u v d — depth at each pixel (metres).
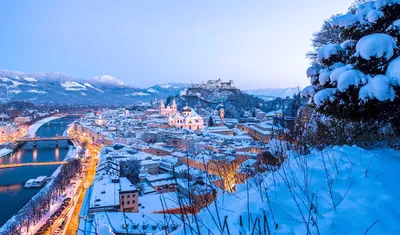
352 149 8.51
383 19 8.74
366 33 9.20
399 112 8.90
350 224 4.66
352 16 9.50
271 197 6.10
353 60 9.00
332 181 6.42
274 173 8.20
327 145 10.81
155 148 105.88
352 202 5.31
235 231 4.86
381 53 7.80
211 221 5.54
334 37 23.59
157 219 22.53
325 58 9.98
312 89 11.30
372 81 7.96
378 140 10.21
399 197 5.24
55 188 72.50
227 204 6.57
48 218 56.75
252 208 5.53
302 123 15.84
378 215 4.73
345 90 8.57
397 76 7.62
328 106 9.59
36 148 141.00
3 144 135.88
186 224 5.34
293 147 11.54
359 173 6.52
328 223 4.74
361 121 10.33
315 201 5.65
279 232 4.60
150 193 57.78
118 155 92.88
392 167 6.92
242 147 67.62
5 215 57.06
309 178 6.86
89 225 26.88
